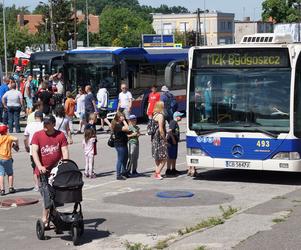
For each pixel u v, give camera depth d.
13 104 27.41
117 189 14.78
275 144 14.53
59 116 15.78
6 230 10.84
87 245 9.62
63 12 99.12
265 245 8.72
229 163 15.03
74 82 30.89
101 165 18.97
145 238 9.95
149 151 22.08
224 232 9.59
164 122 16.12
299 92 14.69
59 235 10.35
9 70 90.62
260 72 14.79
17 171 18.14
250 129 14.77
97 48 31.31
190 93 15.57
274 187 14.72
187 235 9.52
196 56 15.53
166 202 12.95
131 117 16.75
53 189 9.64
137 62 31.36
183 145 23.64
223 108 15.15
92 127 16.75
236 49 15.02
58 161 10.15
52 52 36.62
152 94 25.41
